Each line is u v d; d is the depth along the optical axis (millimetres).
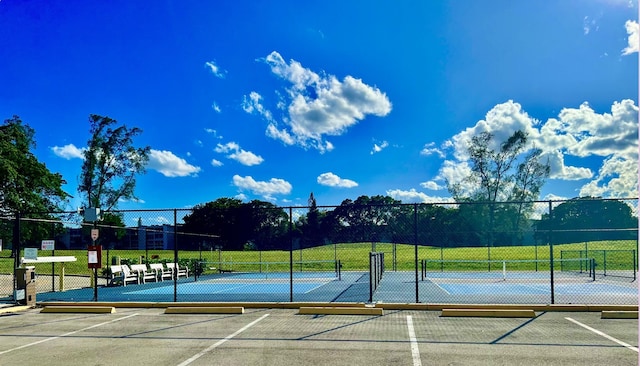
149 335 9641
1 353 8211
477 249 47906
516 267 32969
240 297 15727
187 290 18734
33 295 14164
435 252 44406
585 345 8414
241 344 8688
